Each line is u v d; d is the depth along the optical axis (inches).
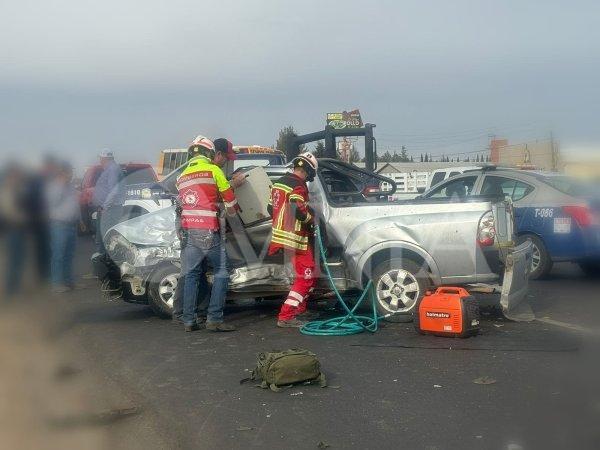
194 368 252.5
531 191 433.7
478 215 306.8
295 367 227.3
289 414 203.8
